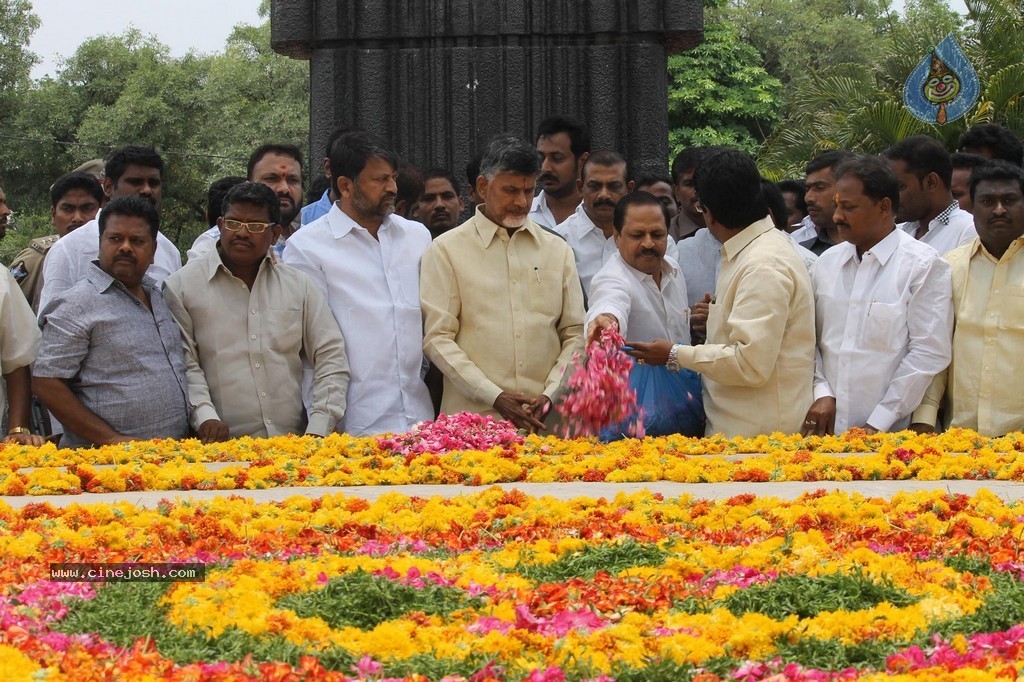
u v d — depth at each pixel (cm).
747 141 3114
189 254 797
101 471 587
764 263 669
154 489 584
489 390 696
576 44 1014
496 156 714
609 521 454
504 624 323
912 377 678
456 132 1004
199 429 701
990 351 689
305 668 287
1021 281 687
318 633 317
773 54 4034
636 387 700
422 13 1005
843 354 690
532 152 718
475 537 446
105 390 693
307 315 724
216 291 718
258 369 711
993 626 327
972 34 2353
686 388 713
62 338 691
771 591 355
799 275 682
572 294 733
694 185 701
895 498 501
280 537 438
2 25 3841
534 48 1009
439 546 433
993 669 285
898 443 645
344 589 353
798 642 312
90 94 3806
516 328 712
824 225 846
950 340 693
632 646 306
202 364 720
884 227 691
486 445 655
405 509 494
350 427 724
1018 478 579
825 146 2200
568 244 758
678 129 3131
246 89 3875
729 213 682
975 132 912
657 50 1011
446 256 723
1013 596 345
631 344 682
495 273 718
